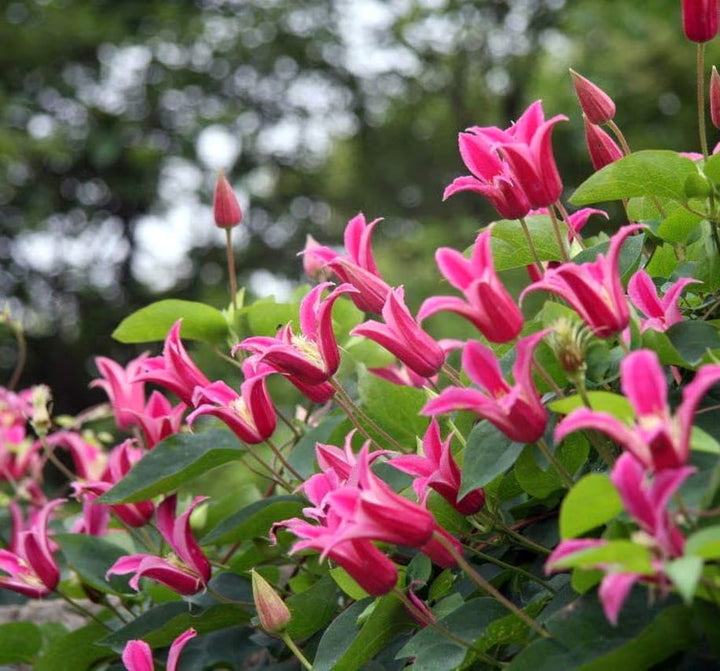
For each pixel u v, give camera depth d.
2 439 1.68
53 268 6.22
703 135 1.18
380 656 1.19
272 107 6.93
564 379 1.10
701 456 1.00
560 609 1.04
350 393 1.40
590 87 1.25
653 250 1.26
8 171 6.00
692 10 1.18
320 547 1.05
